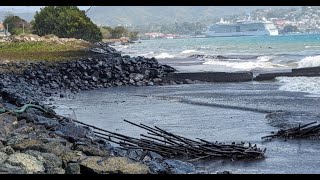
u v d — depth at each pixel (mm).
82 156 11172
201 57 64312
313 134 16656
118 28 170375
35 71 38344
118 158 11055
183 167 12641
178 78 37812
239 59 56750
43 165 10539
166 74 38344
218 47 88250
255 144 15391
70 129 15031
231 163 13578
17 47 65312
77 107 25359
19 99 22672
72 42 75938
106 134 16531
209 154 14102
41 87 35344
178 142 15414
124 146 14648
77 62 39719
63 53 52375
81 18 107875
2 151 11109
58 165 10711
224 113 22375
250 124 19531
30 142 11672
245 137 17141
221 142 16125
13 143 11703
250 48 79562
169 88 34219
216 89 32000
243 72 37031
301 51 65500
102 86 36750
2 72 38750
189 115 22203
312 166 13141
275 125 19078
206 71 40406
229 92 29906
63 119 18234
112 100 28406
